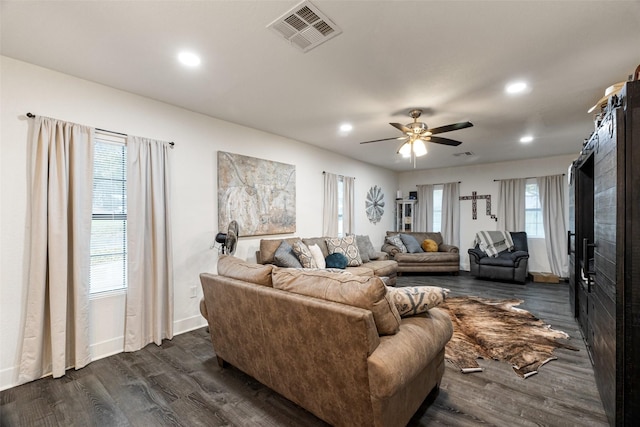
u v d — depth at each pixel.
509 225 6.39
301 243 4.24
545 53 2.20
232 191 3.83
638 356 1.45
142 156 2.96
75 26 1.89
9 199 2.26
